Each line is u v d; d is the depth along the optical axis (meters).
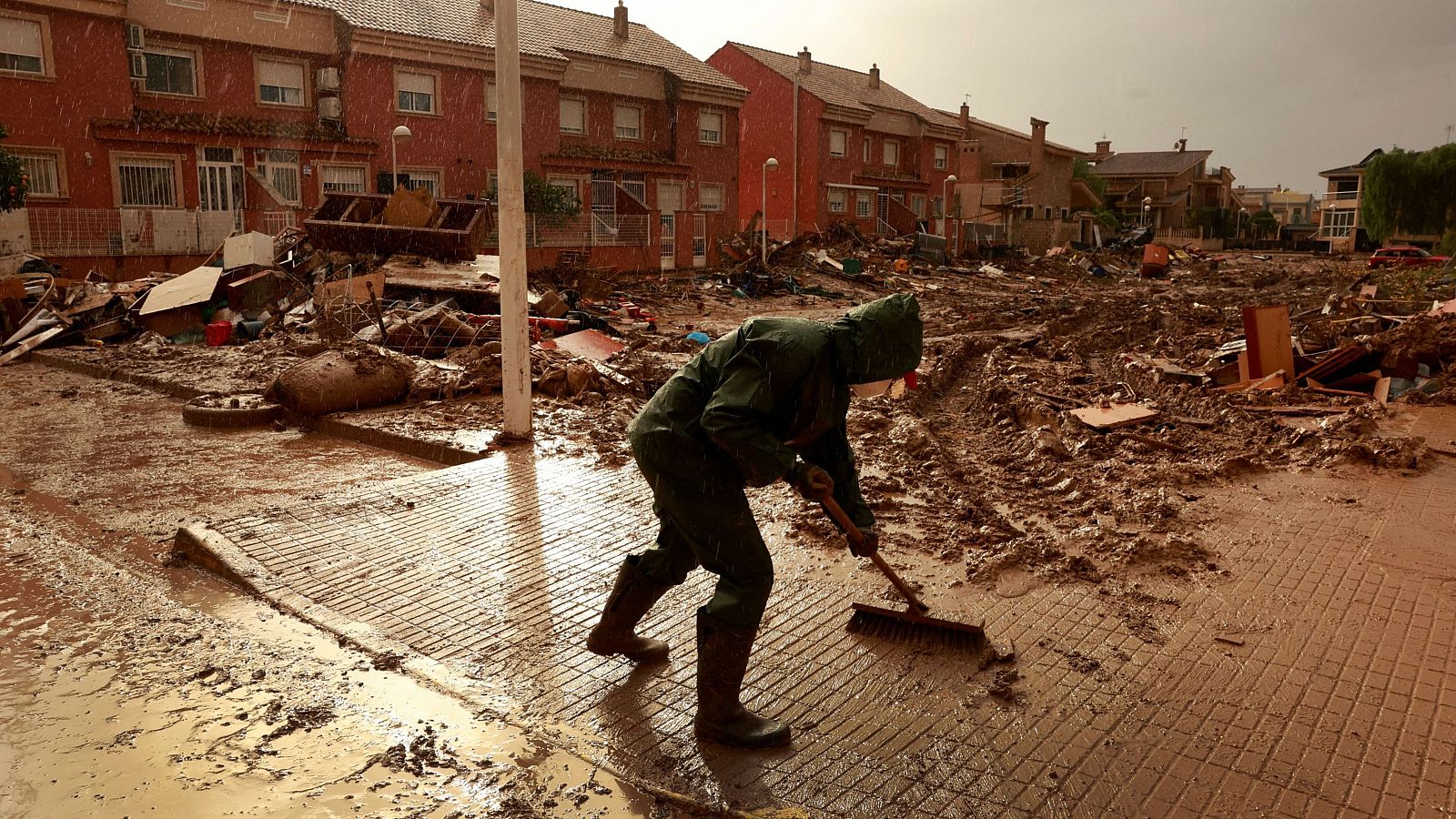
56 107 23.83
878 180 49.88
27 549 5.86
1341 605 4.79
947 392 13.02
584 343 13.54
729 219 42.16
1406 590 4.99
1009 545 5.53
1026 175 60.19
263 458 8.66
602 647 4.18
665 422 3.51
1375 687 3.92
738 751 3.50
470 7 34.00
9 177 20.91
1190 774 3.31
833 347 3.43
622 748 3.52
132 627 4.61
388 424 9.51
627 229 34.06
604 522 6.30
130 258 24.64
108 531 6.32
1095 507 6.45
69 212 23.98
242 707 3.80
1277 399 10.63
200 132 25.95
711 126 40.81
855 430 9.20
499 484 7.20
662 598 5.00
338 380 10.07
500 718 3.72
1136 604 4.82
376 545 5.79
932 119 54.53
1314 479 7.31
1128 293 36.16
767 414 3.38
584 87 35.81
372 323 14.66
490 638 4.52
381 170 29.78
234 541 5.66
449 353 13.02
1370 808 3.11
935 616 4.33
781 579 5.21
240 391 11.31
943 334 20.02
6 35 22.98
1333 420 8.87
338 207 22.11
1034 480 7.30
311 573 5.30
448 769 3.37
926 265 42.28
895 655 4.29
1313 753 3.43
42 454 8.73
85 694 3.91
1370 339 11.77
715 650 3.48
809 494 3.48
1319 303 28.41
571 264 27.92
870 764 3.39
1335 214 79.38
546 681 4.08
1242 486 7.09
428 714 3.75
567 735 3.58
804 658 4.26
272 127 27.38
